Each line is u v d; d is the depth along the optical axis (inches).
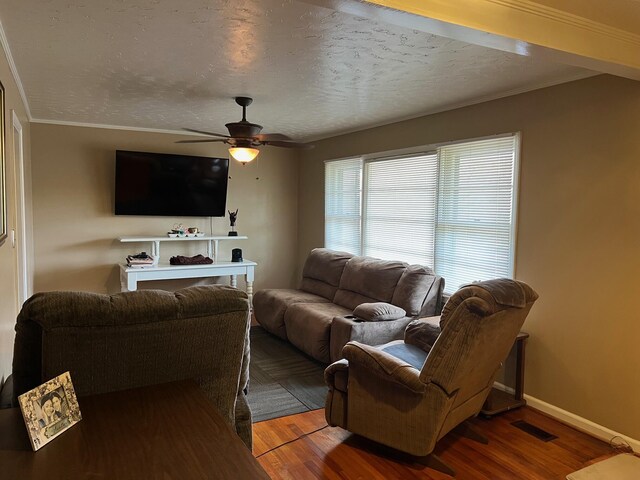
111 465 45.6
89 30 97.7
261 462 107.0
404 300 166.7
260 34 99.7
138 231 230.4
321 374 163.8
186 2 84.4
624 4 82.4
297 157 271.3
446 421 101.9
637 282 114.3
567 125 129.1
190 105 170.9
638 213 113.7
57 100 164.9
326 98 156.8
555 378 132.8
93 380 63.1
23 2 84.4
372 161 211.2
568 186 129.1
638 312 114.3
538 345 137.3
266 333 217.3
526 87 138.6
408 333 135.4
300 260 272.4
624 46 95.5
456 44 104.6
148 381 66.7
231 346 72.0
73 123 211.6
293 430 122.7
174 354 67.6
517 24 81.3
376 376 104.2
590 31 90.2
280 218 268.7
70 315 59.4
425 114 179.6
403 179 192.7
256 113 184.4
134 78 135.1
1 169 92.3
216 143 245.8
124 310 62.2
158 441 50.5
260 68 124.3
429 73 127.4
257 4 84.4
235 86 142.9
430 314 169.6
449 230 170.2
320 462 107.1
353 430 110.9
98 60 118.2
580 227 126.4
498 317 95.5
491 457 110.3
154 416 56.5
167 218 236.8
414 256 187.8
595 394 123.2
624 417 117.3
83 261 218.8
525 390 140.7
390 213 200.5
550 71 123.9
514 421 129.6
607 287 120.4
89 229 219.3
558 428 125.9
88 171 217.2
